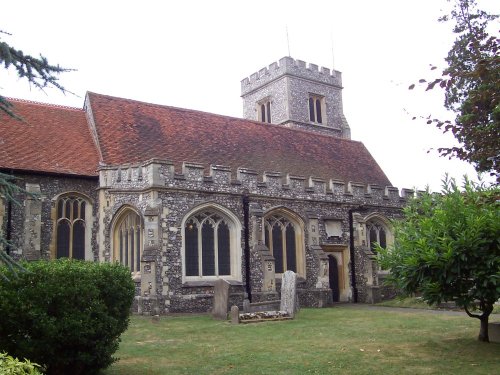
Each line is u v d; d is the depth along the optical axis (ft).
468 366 30.63
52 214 64.95
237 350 36.40
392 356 33.78
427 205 40.47
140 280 60.70
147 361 32.96
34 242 61.77
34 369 18.26
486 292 33.91
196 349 36.96
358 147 106.22
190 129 80.89
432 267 35.04
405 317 54.49
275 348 37.04
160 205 61.57
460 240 33.83
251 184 70.54
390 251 41.32
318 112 124.77
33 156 65.98
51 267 27.17
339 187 81.46
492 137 22.95
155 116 79.61
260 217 69.72
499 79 21.50
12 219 61.93
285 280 56.90
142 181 62.90
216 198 66.80
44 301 25.76
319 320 53.26
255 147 85.35
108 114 75.41
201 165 65.87
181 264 62.39
